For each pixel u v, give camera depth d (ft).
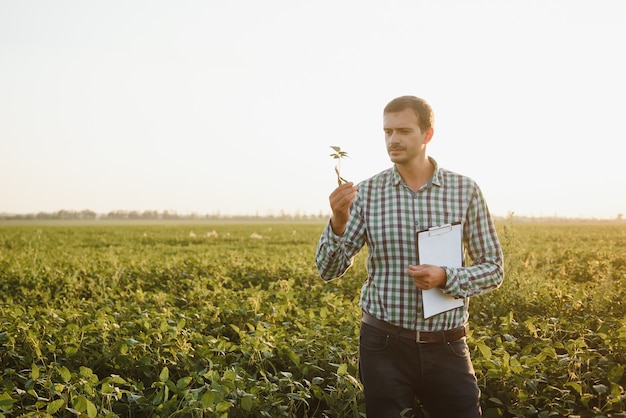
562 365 13.70
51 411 10.54
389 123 9.31
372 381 9.49
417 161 9.55
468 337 15.52
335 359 14.47
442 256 9.43
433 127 9.48
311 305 22.84
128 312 20.21
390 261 9.54
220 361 14.16
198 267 36.86
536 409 12.90
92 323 18.13
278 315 19.11
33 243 85.20
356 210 9.91
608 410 12.26
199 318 18.90
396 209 9.55
